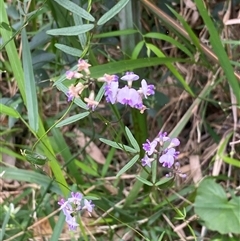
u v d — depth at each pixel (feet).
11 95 1.26
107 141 0.70
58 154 1.21
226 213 0.99
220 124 1.25
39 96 1.21
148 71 1.24
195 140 1.23
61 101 1.31
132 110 1.08
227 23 1.07
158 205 1.08
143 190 1.15
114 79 0.59
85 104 0.66
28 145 1.29
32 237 1.02
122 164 1.25
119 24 1.08
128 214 1.06
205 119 1.26
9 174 1.06
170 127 1.27
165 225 1.08
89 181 1.17
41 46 1.17
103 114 1.24
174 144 0.70
